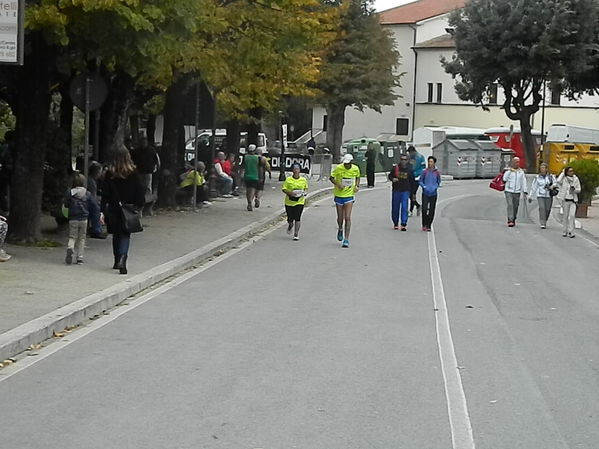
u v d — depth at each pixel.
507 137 68.75
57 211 19.55
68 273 14.96
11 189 17.88
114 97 22.83
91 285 13.95
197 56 22.92
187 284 15.58
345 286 15.70
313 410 7.93
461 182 57.12
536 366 9.98
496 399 8.47
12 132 21.83
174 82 24.56
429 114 84.81
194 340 10.95
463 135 63.03
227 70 24.27
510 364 10.03
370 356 10.23
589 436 7.35
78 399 8.19
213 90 27.80
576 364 10.15
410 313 13.23
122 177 15.27
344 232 22.77
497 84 65.94
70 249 15.83
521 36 60.88
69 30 15.68
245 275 16.80
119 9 15.04
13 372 9.21
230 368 9.48
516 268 19.00
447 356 10.34
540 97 64.38
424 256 20.47
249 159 29.05
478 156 62.16
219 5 24.25
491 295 15.23
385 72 68.69
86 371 9.27
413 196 30.36
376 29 67.75
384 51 68.56
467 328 12.19
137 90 25.88
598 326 12.66
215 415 7.71
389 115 86.94
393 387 8.82
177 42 17.20
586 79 62.91
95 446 6.83
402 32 85.94
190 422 7.49
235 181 35.16
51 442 6.92
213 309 13.18
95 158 21.39
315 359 9.99
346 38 65.75
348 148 62.56
